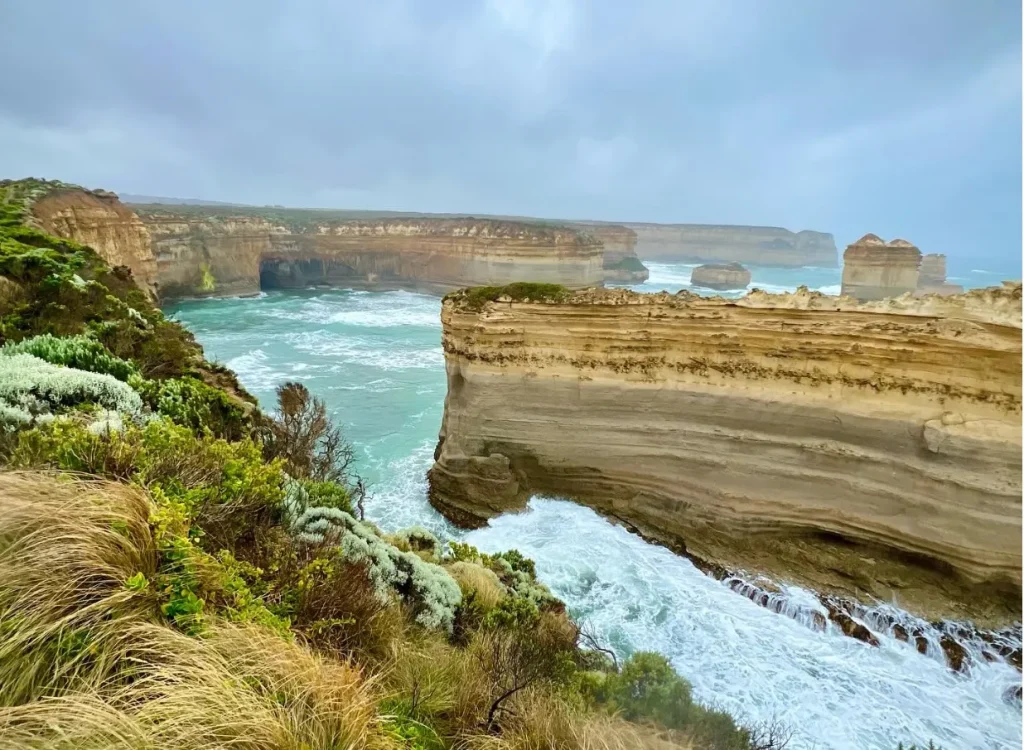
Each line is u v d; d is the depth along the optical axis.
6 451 5.22
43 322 12.36
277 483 5.79
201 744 2.49
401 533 11.16
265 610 3.70
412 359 38.81
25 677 2.64
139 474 4.50
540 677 5.39
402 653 4.81
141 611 3.08
